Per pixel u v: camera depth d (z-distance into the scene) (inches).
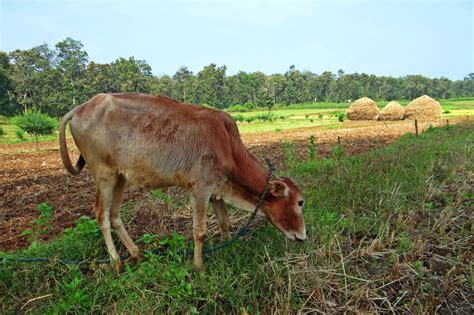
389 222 211.0
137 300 142.5
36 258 170.2
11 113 2297.0
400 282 160.6
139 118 160.6
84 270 174.1
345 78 4158.5
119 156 161.9
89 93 2389.3
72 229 201.5
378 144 600.1
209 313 144.3
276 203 173.8
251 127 1389.0
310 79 4197.8
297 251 179.8
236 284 155.7
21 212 268.7
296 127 1311.5
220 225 189.6
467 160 324.8
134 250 179.9
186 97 3164.4
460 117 1423.5
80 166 181.8
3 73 2190.0
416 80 4207.7
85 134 163.2
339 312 145.4
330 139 738.8
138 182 167.2
